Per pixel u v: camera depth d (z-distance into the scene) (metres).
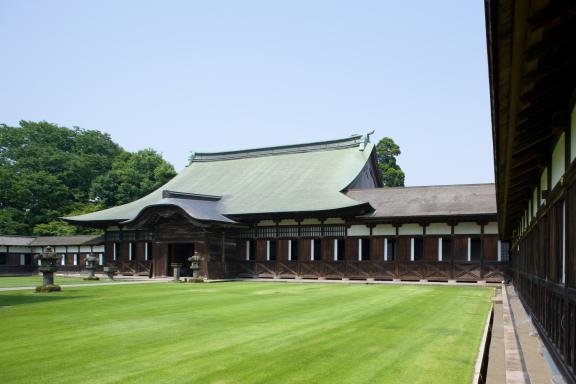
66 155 74.88
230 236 39.06
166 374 8.33
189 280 34.09
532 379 7.28
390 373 8.43
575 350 6.31
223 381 7.92
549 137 8.70
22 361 9.27
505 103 6.51
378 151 69.12
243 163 49.47
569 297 6.72
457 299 21.06
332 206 35.03
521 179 12.01
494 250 31.45
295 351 10.12
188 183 48.12
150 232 42.09
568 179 6.63
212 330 12.66
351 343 10.96
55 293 23.34
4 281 35.03
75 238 49.19
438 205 33.78
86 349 10.30
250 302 19.61
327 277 36.03
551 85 6.36
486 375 8.46
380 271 34.34
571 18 4.78
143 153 75.69
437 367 8.84
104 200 69.50
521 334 11.35
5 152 72.19
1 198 64.06
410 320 14.55
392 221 33.75
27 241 51.34
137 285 29.91
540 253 10.90
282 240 38.03
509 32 4.65
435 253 32.91
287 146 48.44
